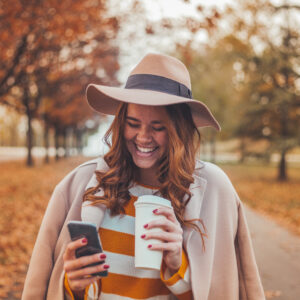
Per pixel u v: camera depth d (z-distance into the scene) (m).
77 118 33.69
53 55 10.84
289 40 19.39
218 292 1.54
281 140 19.73
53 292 1.47
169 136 1.47
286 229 8.66
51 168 26.64
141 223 1.25
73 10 8.27
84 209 1.46
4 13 7.50
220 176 1.64
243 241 1.67
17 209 9.84
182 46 7.11
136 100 1.37
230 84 26.67
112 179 1.50
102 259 1.22
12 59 9.66
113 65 13.24
